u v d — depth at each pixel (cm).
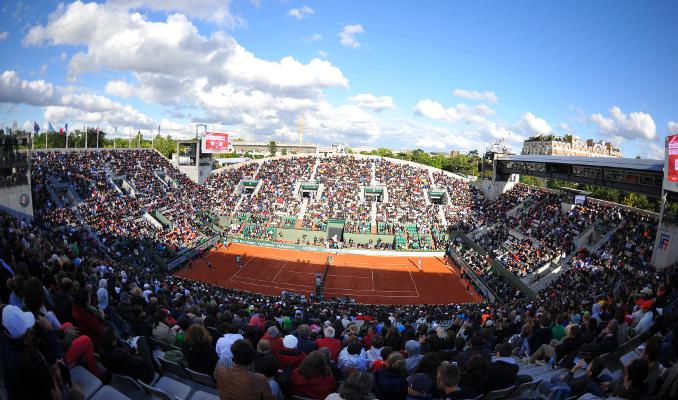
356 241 6944
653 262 3634
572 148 16988
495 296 4644
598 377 926
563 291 3700
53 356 629
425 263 6406
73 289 1054
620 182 4456
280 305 2844
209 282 5081
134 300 1438
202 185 8181
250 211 7475
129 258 4603
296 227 7144
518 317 2094
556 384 870
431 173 8875
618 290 2817
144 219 5844
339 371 980
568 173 5447
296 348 940
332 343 1181
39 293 686
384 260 6494
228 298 3200
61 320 962
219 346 929
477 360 844
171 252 5403
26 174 4097
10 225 2355
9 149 3822
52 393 552
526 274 4706
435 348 1169
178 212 6650
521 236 5788
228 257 6166
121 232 5028
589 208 5356
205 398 840
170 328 1272
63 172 5538
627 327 1388
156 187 6981
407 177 8644
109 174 6350
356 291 5153
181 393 855
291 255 6494
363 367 980
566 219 5416
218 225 7225
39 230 3334
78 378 737
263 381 638
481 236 6500
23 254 1312
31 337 554
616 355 1148
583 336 1211
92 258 3172
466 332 1856
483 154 8212
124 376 795
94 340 900
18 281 798
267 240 6862
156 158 7969
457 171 13188
